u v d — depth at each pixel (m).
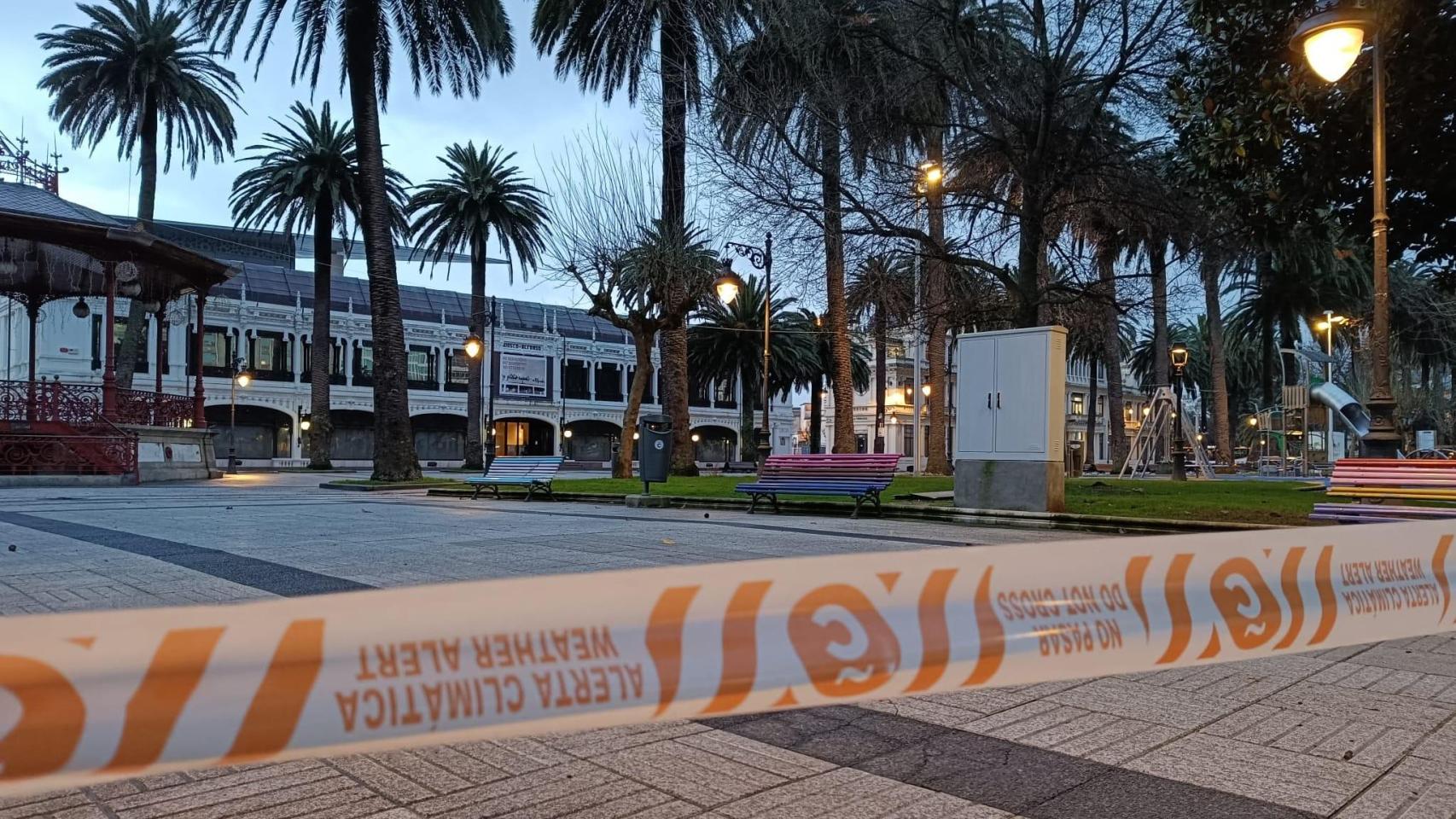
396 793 2.45
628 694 1.82
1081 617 2.37
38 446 22.69
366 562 6.60
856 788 2.48
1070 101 14.66
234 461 36.91
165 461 26.09
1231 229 14.71
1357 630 2.93
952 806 2.35
